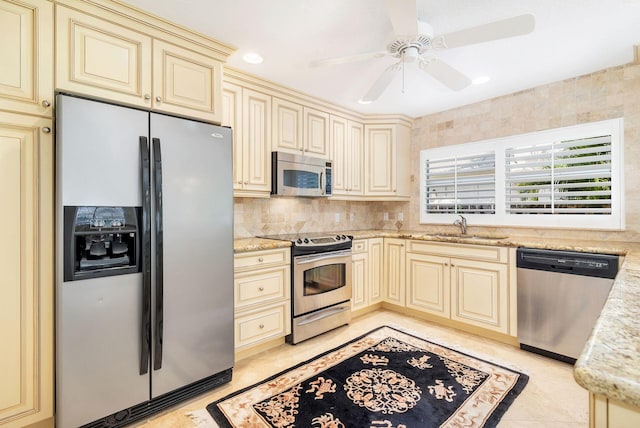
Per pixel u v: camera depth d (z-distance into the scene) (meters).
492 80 2.73
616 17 1.82
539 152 2.90
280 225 3.27
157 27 1.80
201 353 1.92
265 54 2.26
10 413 1.43
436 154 3.68
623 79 2.46
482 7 1.73
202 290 1.92
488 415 1.72
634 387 0.44
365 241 3.36
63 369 1.48
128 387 1.65
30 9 1.45
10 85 1.41
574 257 2.25
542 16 1.81
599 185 2.57
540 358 2.38
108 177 1.58
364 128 3.72
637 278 1.15
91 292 1.54
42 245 1.48
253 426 1.65
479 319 2.78
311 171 3.04
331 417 1.71
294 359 2.39
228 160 2.04
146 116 1.70
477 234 3.28
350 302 3.13
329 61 1.86
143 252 1.67
